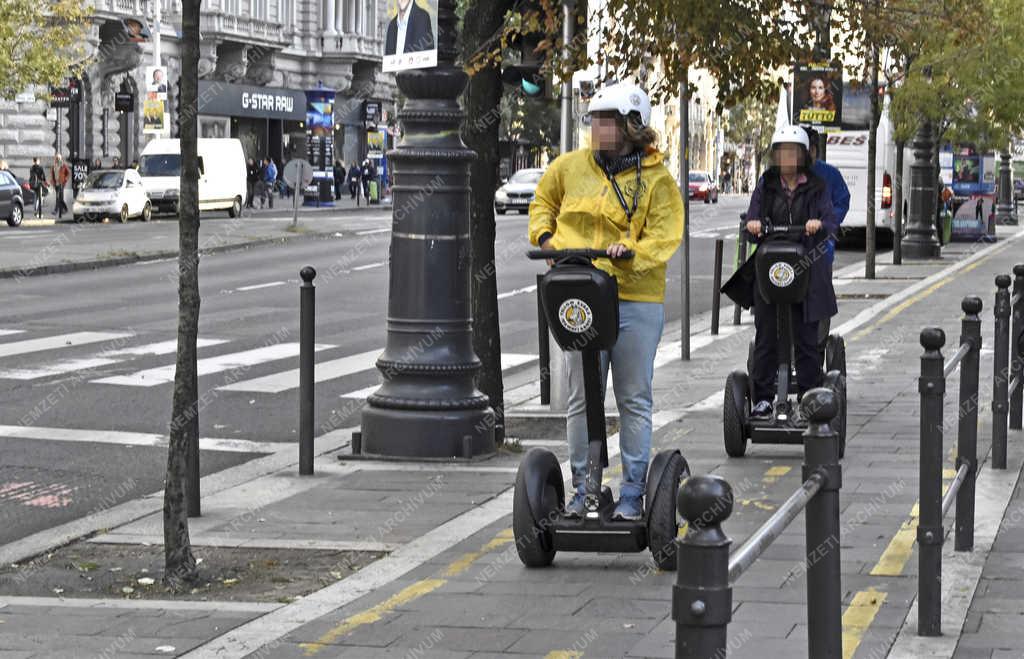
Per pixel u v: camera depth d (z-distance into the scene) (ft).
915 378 50.39
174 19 216.54
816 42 47.01
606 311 24.03
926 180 121.70
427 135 37.73
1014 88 113.91
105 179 172.96
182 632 22.72
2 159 190.29
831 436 15.43
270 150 248.73
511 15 40.52
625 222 25.26
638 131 25.18
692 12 42.27
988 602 23.47
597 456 25.67
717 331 66.54
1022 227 186.60
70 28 153.38
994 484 32.63
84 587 26.05
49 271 101.30
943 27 53.31
